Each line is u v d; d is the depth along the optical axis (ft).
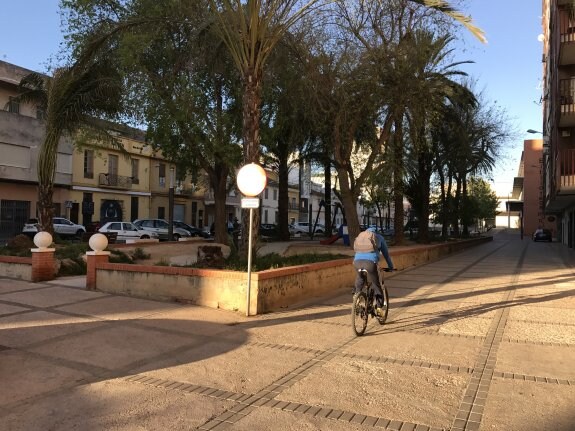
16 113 105.29
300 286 33.12
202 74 58.75
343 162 60.85
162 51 59.26
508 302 33.06
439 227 204.03
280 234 98.43
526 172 243.40
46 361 19.33
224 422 13.96
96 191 127.75
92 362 19.27
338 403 15.31
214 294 29.84
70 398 15.66
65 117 48.19
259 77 34.35
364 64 52.85
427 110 57.00
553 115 86.79
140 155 142.10
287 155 87.10
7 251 47.01
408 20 55.98
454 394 16.08
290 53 50.44
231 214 193.98
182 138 66.08
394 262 53.83
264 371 18.38
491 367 18.90
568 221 126.62
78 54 54.70
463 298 34.73
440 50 58.49
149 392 16.20
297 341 22.65
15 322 25.36
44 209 48.37
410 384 17.02
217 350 21.07
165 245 66.33
